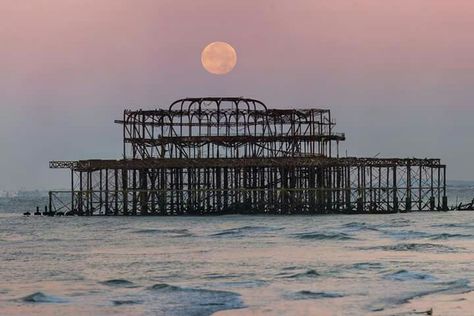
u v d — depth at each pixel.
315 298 128.75
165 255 191.62
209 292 133.88
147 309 120.62
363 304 123.88
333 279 147.88
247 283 143.62
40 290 137.00
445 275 151.38
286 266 167.25
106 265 171.75
